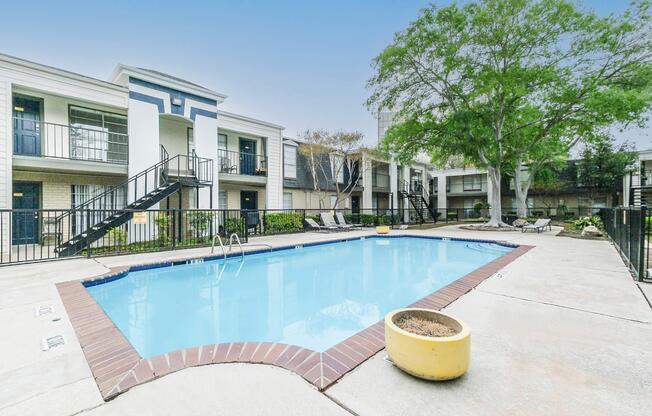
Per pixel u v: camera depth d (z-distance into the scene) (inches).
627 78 466.0
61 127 368.5
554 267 211.9
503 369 80.6
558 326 109.6
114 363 86.1
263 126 562.6
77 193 393.1
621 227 263.7
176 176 424.2
